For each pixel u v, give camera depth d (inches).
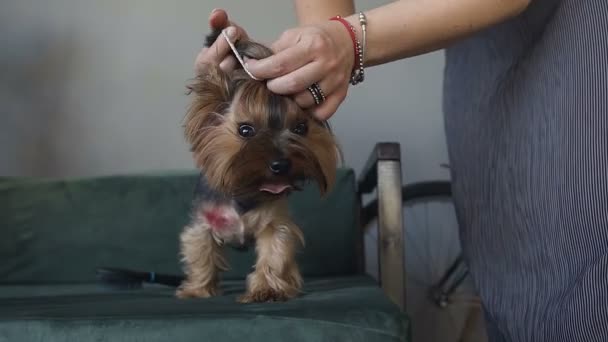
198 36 108.0
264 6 107.7
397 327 44.4
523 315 52.1
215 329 43.5
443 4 48.5
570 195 46.4
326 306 47.8
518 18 58.6
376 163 76.3
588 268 43.3
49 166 106.3
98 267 83.6
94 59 107.1
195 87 56.6
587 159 45.2
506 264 57.4
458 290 108.7
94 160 106.5
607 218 43.2
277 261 59.9
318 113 49.4
